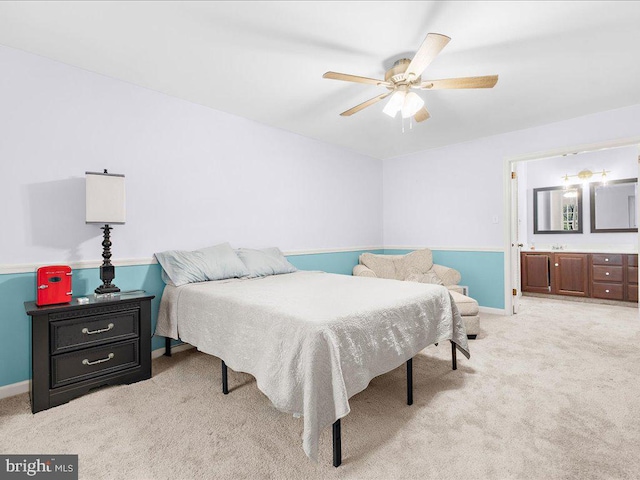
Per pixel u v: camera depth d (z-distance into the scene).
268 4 1.67
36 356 1.80
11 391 2.02
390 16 1.77
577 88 2.67
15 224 2.06
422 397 1.93
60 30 1.88
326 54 2.14
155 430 1.61
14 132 2.06
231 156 3.22
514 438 1.52
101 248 2.41
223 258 2.78
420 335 1.93
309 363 1.29
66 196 2.26
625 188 4.79
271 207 3.59
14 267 2.04
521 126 3.62
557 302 4.68
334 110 3.13
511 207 3.89
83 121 2.33
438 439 1.52
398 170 5.01
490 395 1.94
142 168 2.62
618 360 2.45
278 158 3.66
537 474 1.28
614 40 1.99
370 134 3.90
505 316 3.86
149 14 1.75
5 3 1.64
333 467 1.34
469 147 4.19
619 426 1.60
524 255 5.22
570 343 2.86
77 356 1.94
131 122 2.56
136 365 2.18
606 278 4.50
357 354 1.46
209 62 2.25
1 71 2.01
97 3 1.66
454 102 2.94
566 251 4.89
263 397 1.96
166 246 2.76
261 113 3.21
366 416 1.72
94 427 1.65
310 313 1.49
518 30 1.89
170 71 2.37
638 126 3.03
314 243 4.09
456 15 1.76
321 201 4.18
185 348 2.88
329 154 4.30
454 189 4.35
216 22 1.82
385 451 1.44
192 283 2.52
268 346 1.53
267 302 1.75
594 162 5.04
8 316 2.04
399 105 2.19
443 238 4.48
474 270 4.18
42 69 2.16
